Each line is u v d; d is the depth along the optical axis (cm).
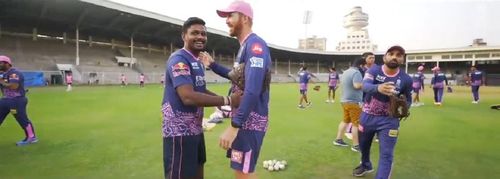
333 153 546
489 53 5969
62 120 876
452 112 1154
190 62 258
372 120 384
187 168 258
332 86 1588
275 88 3225
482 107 1333
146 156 514
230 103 241
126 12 3569
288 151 558
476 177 426
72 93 1902
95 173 429
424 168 466
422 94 2244
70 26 3803
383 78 377
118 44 4703
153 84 3803
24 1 3027
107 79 3641
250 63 227
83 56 3984
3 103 563
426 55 6531
